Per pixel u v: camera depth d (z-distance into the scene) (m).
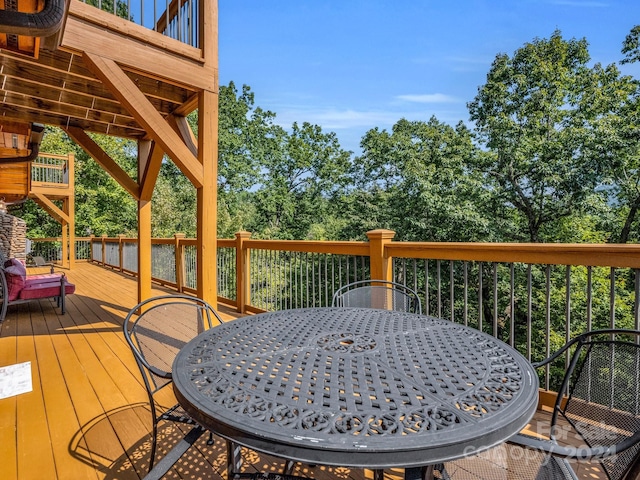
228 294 5.21
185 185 21.09
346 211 22.28
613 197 12.15
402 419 0.88
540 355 10.33
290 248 3.77
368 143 21.33
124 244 9.01
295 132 25.88
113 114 4.11
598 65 13.09
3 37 2.45
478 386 1.05
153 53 2.84
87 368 2.85
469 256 2.31
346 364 1.19
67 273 8.95
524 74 13.70
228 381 1.07
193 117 21.33
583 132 11.75
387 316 1.82
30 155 5.02
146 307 4.67
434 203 13.22
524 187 13.19
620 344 1.20
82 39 2.51
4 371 2.78
